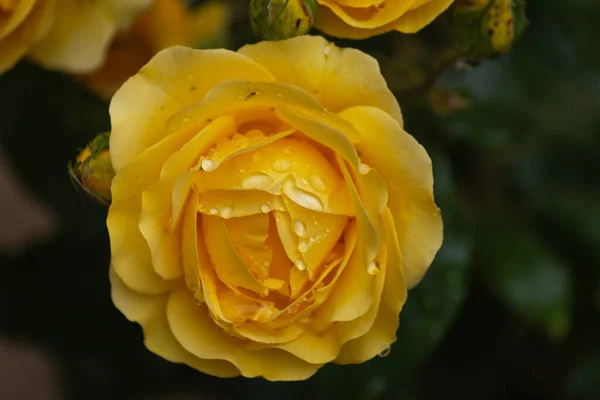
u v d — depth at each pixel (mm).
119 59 682
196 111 581
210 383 766
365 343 609
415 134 691
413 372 733
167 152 590
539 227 740
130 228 598
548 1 723
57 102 714
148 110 593
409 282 600
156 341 613
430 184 589
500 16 636
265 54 592
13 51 633
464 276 663
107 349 751
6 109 717
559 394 768
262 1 607
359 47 693
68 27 635
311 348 604
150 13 668
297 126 584
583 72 733
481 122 705
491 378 753
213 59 588
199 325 609
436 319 660
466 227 667
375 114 587
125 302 611
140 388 763
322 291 595
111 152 591
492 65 717
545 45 730
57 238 746
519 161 746
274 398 728
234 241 594
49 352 765
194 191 590
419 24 613
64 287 747
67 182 725
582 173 747
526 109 715
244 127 596
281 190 586
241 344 608
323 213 591
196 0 724
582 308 746
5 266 746
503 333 750
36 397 1147
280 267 600
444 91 676
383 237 585
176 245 599
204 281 596
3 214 1168
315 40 591
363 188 586
